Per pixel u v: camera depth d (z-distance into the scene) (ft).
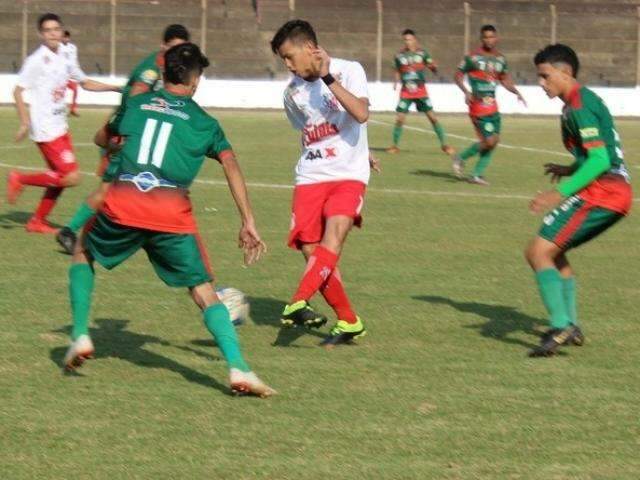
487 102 184.44
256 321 88.89
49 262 110.63
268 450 58.54
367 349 80.53
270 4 410.72
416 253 120.57
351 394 69.00
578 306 96.37
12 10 388.78
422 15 404.16
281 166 201.98
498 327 88.07
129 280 101.71
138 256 112.68
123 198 67.56
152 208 67.31
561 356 79.41
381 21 372.17
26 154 213.46
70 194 162.09
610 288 104.47
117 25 394.11
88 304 70.59
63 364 74.23
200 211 146.82
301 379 72.13
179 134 67.51
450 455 58.29
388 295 99.14
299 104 80.79
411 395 69.05
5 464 55.88
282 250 119.85
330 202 80.43
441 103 361.10
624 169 79.71
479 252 122.01
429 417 64.69
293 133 268.82
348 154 80.89
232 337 67.41
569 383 72.43
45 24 127.44
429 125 312.91
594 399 68.90
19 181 127.44
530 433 62.13
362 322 88.17
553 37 396.98
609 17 411.13
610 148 78.43
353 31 404.16
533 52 407.85
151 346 79.71
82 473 54.85
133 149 67.72
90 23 393.29
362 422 63.52
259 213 146.41
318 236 81.76
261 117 317.01
